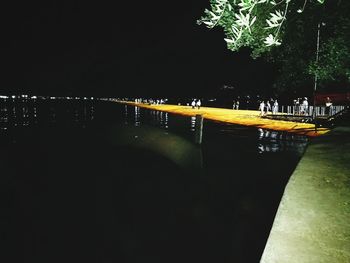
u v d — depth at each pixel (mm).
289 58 22547
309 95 34656
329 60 18531
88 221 9586
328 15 15641
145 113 48938
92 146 22125
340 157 5297
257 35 11164
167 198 10664
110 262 7316
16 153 20781
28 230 9164
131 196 11344
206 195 10422
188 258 7078
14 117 52344
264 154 14938
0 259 7617
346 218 2998
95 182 13602
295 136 19906
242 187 10766
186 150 16797
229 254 7070
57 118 48781
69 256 7688
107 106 91312
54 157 19438
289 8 10266
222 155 15242
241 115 34594
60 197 11992
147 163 16031
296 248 2488
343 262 2275
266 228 8031
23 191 12914
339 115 21594
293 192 3742
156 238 8086
